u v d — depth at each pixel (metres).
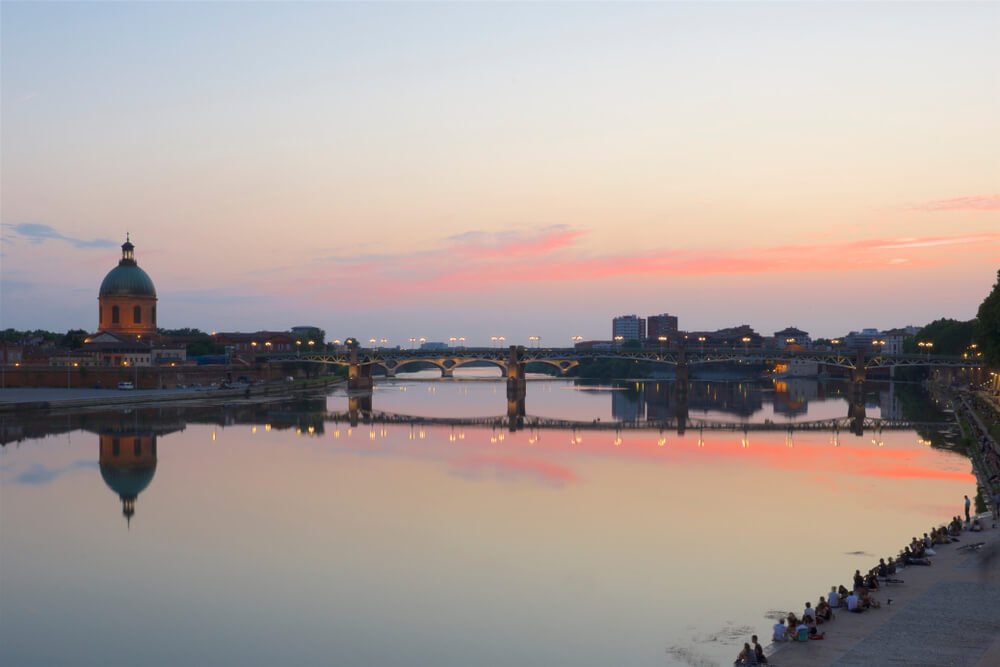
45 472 134.75
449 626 66.94
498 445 168.25
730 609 69.19
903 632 56.81
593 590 74.25
